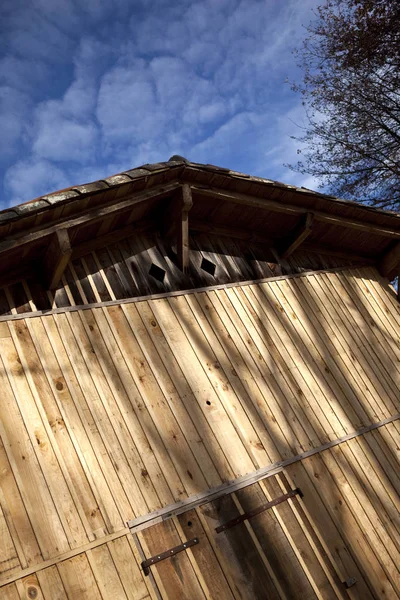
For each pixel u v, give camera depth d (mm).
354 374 7465
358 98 18281
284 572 5195
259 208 7316
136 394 5559
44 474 4676
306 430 6434
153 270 6605
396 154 18094
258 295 7336
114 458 5066
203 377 6098
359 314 8336
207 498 5273
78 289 5863
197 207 7023
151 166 5945
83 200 5363
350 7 17766
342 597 5348
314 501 5883
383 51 17547
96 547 4543
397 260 9062
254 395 6328
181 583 4699
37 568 4246
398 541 6160
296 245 7918
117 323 5902
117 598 4402
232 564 4996
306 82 18719
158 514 4949
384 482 6586
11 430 4754
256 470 5754
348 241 8820
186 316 6453
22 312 5379
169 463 5305
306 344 7293
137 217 6613
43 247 5473
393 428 7258
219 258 7312
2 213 4758
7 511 4383
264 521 5430
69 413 5094
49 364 5250
